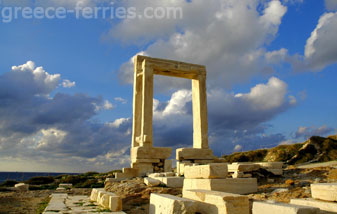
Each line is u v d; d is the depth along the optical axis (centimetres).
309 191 1137
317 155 3394
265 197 1128
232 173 1542
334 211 763
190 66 2414
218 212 817
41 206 1500
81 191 2212
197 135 2333
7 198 1891
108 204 1229
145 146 2131
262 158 3975
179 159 2117
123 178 1967
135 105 2381
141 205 1331
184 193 1027
